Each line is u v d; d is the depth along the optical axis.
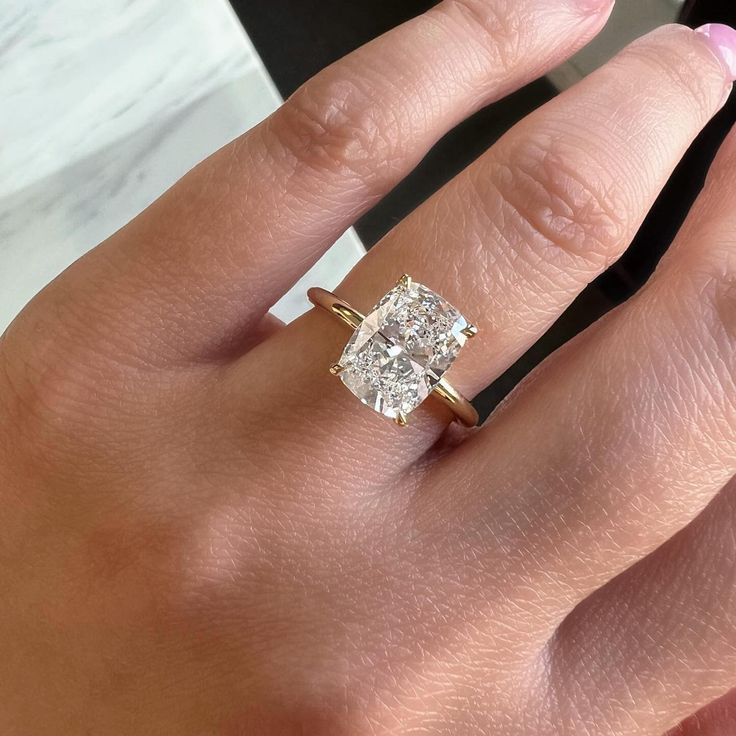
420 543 0.08
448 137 0.16
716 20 0.13
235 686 0.08
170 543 0.08
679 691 0.08
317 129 0.08
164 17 0.12
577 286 0.08
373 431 0.08
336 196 0.08
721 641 0.08
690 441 0.08
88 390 0.09
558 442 0.08
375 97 0.08
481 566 0.08
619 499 0.08
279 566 0.08
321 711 0.08
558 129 0.08
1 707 0.09
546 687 0.08
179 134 0.12
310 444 0.08
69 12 0.12
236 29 0.12
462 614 0.08
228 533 0.08
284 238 0.08
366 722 0.08
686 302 0.08
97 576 0.08
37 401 0.09
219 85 0.12
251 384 0.08
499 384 0.15
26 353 0.09
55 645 0.09
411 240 0.08
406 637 0.08
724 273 0.08
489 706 0.08
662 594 0.08
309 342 0.08
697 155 0.13
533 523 0.08
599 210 0.08
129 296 0.09
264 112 0.12
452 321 0.08
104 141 0.12
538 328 0.08
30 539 0.09
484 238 0.08
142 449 0.08
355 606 0.08
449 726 0.08
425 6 0.17
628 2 0.15
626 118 0.08
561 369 0.08
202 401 0.08
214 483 0.08
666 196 0.14
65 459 0.09
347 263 0.11
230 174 0.08
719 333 0.08
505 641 0.08
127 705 0.08
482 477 0.08
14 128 0.12
